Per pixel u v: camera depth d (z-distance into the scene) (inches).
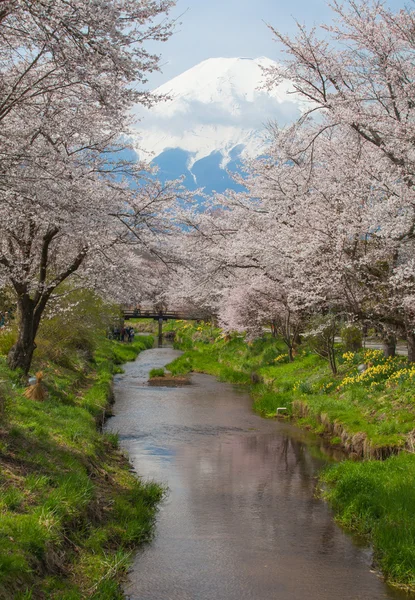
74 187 413.7
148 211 557.0
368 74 545.0
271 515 370.3
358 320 587.2
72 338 905.5
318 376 768.3
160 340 2322.8
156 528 344.2
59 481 311.4
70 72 323.6
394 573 286.8
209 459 512.4
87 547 276.2
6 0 276.2
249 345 1221.1
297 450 544.1
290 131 606.5
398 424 485.4
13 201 366.3
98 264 578.2
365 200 573.6
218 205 885.8
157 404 806.5
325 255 576.7
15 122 416.2
